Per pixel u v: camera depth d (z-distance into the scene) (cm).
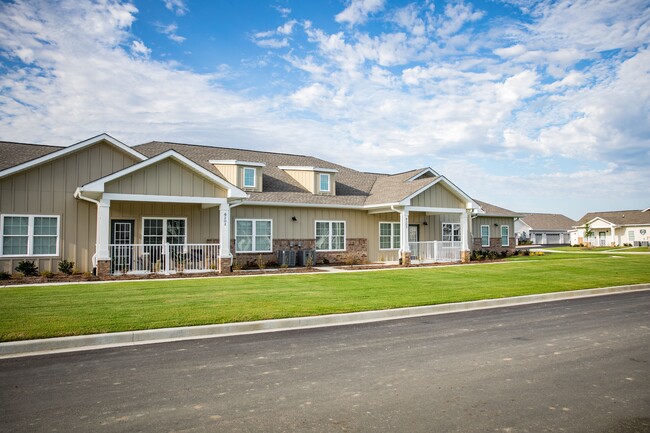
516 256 3191
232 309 1028
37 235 1764
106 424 451
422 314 1102
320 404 505
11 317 911
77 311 980
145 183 1748
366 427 446
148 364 662
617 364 667
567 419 467
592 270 2067
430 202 2444
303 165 2823
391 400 519
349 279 1636
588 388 561
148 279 1602
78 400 517
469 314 1101
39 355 712
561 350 748
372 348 759
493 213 3266
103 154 1898
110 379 593
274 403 508
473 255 2831
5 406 499
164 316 941
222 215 1878
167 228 2019
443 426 448
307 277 1683
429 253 2564
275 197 2284
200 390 550
